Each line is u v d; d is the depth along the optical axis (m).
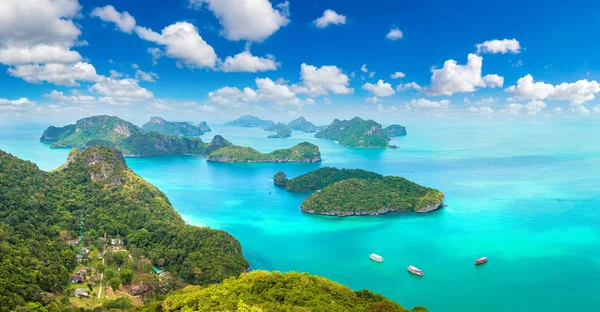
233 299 131.12
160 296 154.25
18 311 130.88
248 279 152.25
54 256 185.88
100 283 179.00
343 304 129.88
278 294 132.88
